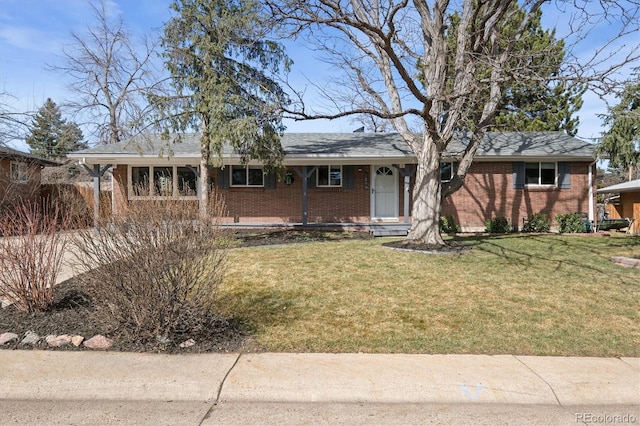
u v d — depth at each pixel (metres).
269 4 8.33
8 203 13.29
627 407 3.57
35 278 5.50
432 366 4.19
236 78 11.77
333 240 12.51
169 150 12.85
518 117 19.16
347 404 3.59
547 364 4.27
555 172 16.23
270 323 5.40
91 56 24.98
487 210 16.19
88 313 5.30
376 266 8.50
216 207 5.90
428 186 10.95
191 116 12.00
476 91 9.28
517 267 8.55
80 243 5.12
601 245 11.56
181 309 4.79
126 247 4.69
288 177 16.39
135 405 3.57
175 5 11.41
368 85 10.85
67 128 24.41
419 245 10.59
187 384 3.78
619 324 5.43
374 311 5.85
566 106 20.45
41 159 20.12
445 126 10.78
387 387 3.77
